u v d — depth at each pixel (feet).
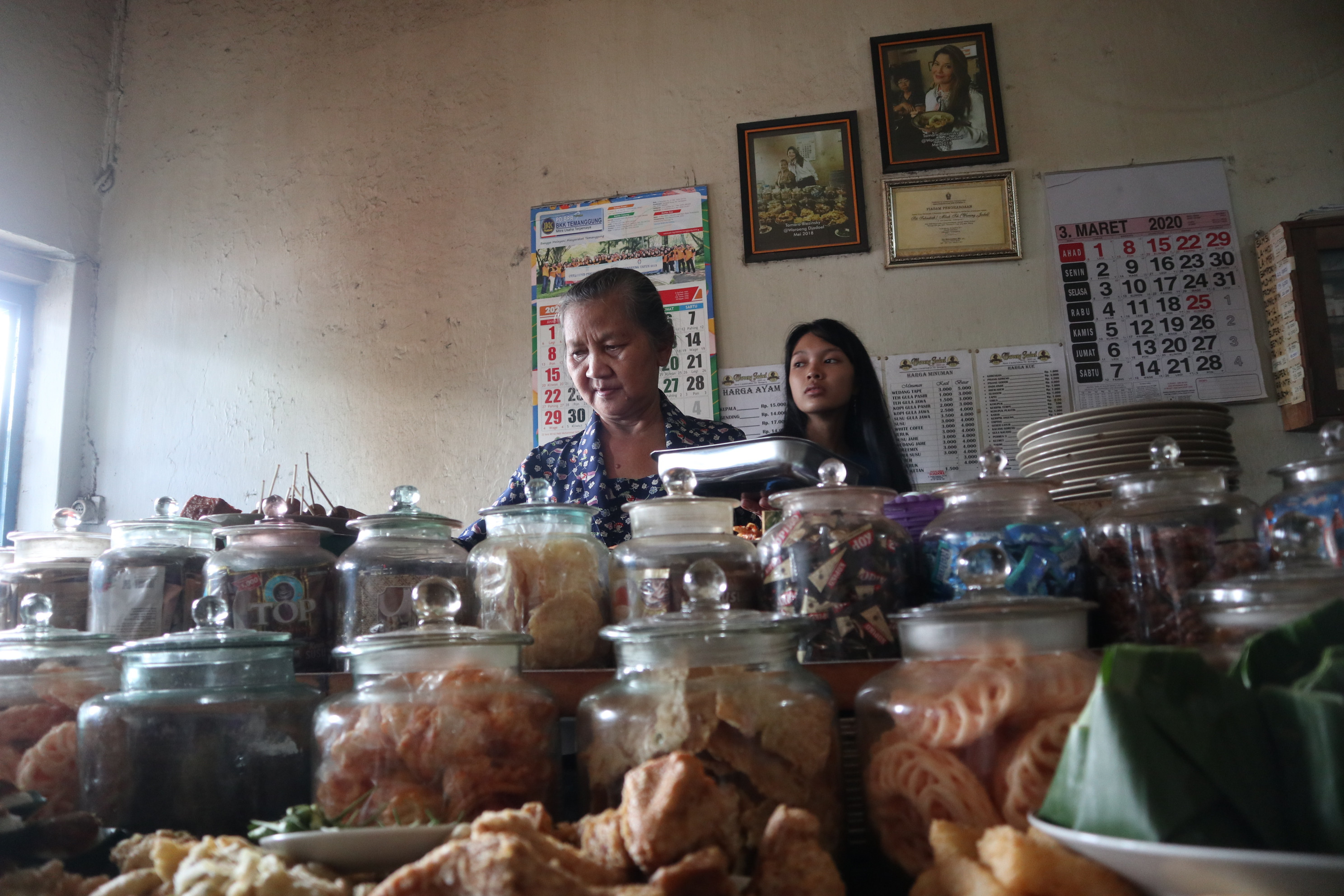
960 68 8.86
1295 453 7.78
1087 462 4.08
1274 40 8.48
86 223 10.12
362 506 9.12
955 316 8.46
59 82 9.91
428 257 9.49
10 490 9.55
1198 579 2.49
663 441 5.92
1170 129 8.47
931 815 2.05
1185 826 1.65
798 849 1.91
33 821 2.29
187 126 10.30
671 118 9.27
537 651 2.88
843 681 2.62
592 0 9.70
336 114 10.02
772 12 9.30
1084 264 8.35
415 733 2.35
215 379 9.72
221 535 3.82
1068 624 2.25
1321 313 7.50
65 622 3.69
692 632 2.28
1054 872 1.71
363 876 2.06
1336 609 1.85
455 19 9.96
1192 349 8.09
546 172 9.41
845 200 8.79
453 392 9.16
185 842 2.29
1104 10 8.77
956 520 2.77
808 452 3.39
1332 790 1.61
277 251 9.86
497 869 1.69
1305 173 8.21
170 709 2.62
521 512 3.08
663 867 1.87
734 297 8.78
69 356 9.81
